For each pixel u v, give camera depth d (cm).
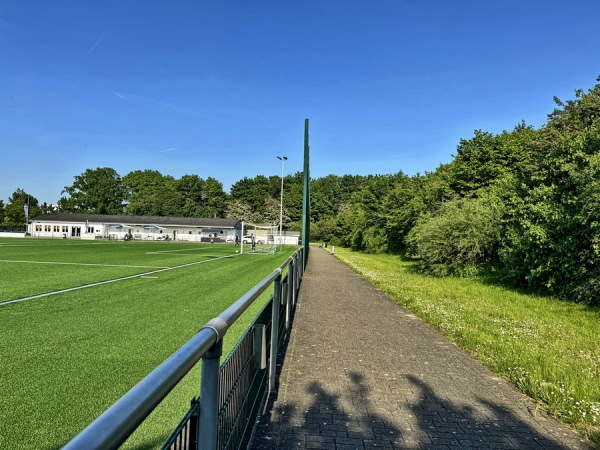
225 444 221
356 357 602
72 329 700
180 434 152
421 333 773
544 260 1341
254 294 287
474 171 3027
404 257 3581
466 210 2036
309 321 851
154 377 116
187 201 10750
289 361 573
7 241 4641
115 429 89
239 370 267
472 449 343
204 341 154
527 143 3097
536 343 700
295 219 10694
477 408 430
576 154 1431
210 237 7288
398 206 4434
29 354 554
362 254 4634
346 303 1109
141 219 8250
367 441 350
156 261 2316
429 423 391
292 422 381
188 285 1331
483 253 1930
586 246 1204
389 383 497
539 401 445
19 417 369
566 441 361
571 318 974
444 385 496
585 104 2728
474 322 857
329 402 432
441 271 1955
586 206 1142
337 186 11600
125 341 629
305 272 2047
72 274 1529
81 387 440
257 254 3631
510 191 1941
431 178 4116
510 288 1503
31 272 1566
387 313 974
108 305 931
